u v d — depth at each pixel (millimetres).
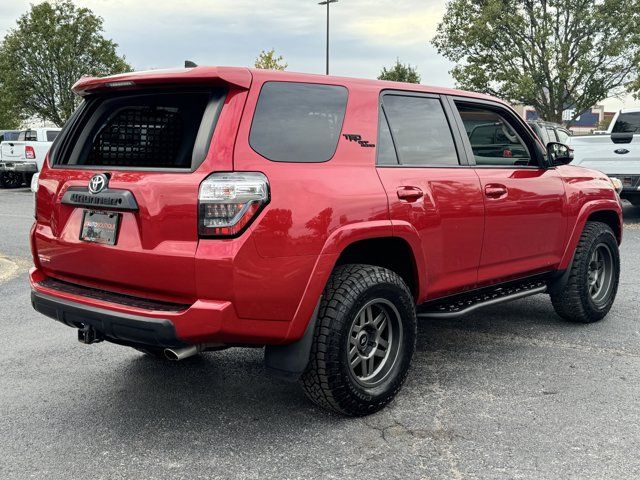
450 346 4637
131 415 3479
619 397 3643
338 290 3184
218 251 2781
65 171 3410
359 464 2898
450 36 27953
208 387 3879
